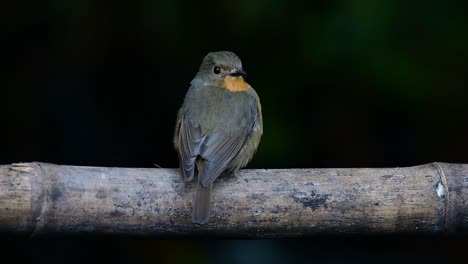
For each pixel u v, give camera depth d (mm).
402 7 11898
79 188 7883
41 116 13461
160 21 12859
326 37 11977
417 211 8273
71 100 13477
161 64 13297
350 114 12703
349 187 8250
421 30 11992
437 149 13000
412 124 12883
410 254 13203
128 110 13562
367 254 13172
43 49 13289
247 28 12539
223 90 9633
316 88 12500
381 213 8250
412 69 11914
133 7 12945
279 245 12938
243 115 9234
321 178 8297
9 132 13438
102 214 7938
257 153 12438
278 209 8180
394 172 8367
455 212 8281
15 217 7688
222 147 8836
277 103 12539
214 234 8234
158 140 13562
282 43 12500
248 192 8188
